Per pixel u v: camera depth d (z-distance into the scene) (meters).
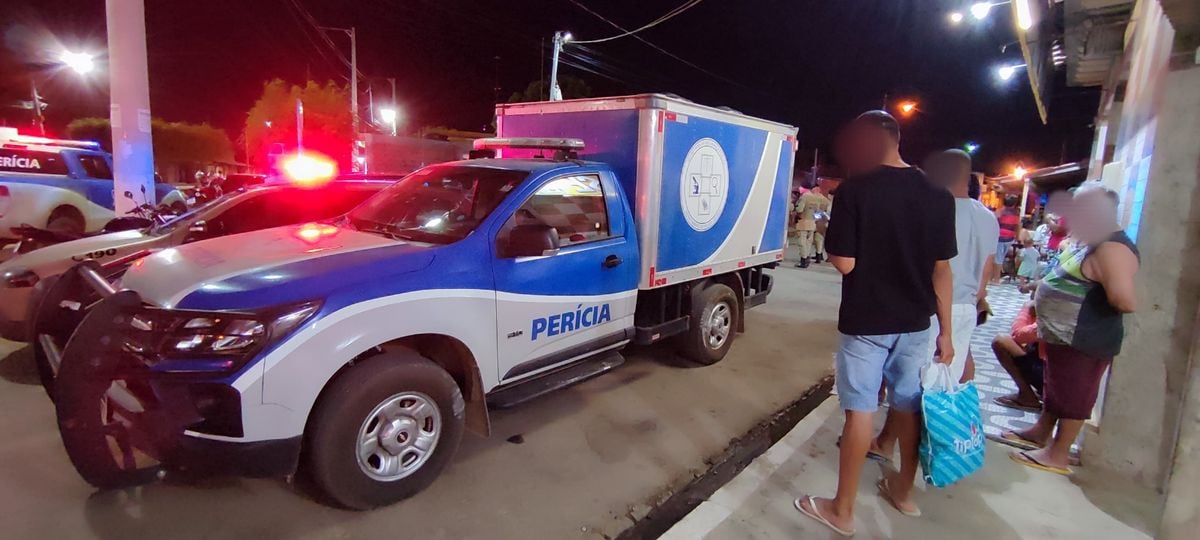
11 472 3.63
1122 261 3.33
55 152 10.68
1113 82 9.07
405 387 3.36
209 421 2.93
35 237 5.87
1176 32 3.33
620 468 4.05
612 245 4.79
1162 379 3.55
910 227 2.82
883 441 3.99
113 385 3.12
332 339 3.09
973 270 3.79
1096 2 7.22
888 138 2.85
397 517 3.36
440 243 3.85
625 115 5.07
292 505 3.42
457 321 3.65
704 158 5.54
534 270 4.14
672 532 3.13
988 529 3.24
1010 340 5.05
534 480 3.84
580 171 4.64
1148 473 3.64
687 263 5.54
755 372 6.12
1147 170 3.68
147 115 9.16
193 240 5.59
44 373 3.76
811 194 13.30
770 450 4.07
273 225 6.01
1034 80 9.88
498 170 4.44
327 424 3.10
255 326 2.92
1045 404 3.98
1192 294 3.42
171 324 2.97
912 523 3.28
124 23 8.77
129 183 9.06
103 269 4.46
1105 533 3.22
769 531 3.16
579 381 4.50
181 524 3.21
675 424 4.79
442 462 3.60
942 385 3.11
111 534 3.10
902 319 2.89
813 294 10.34
